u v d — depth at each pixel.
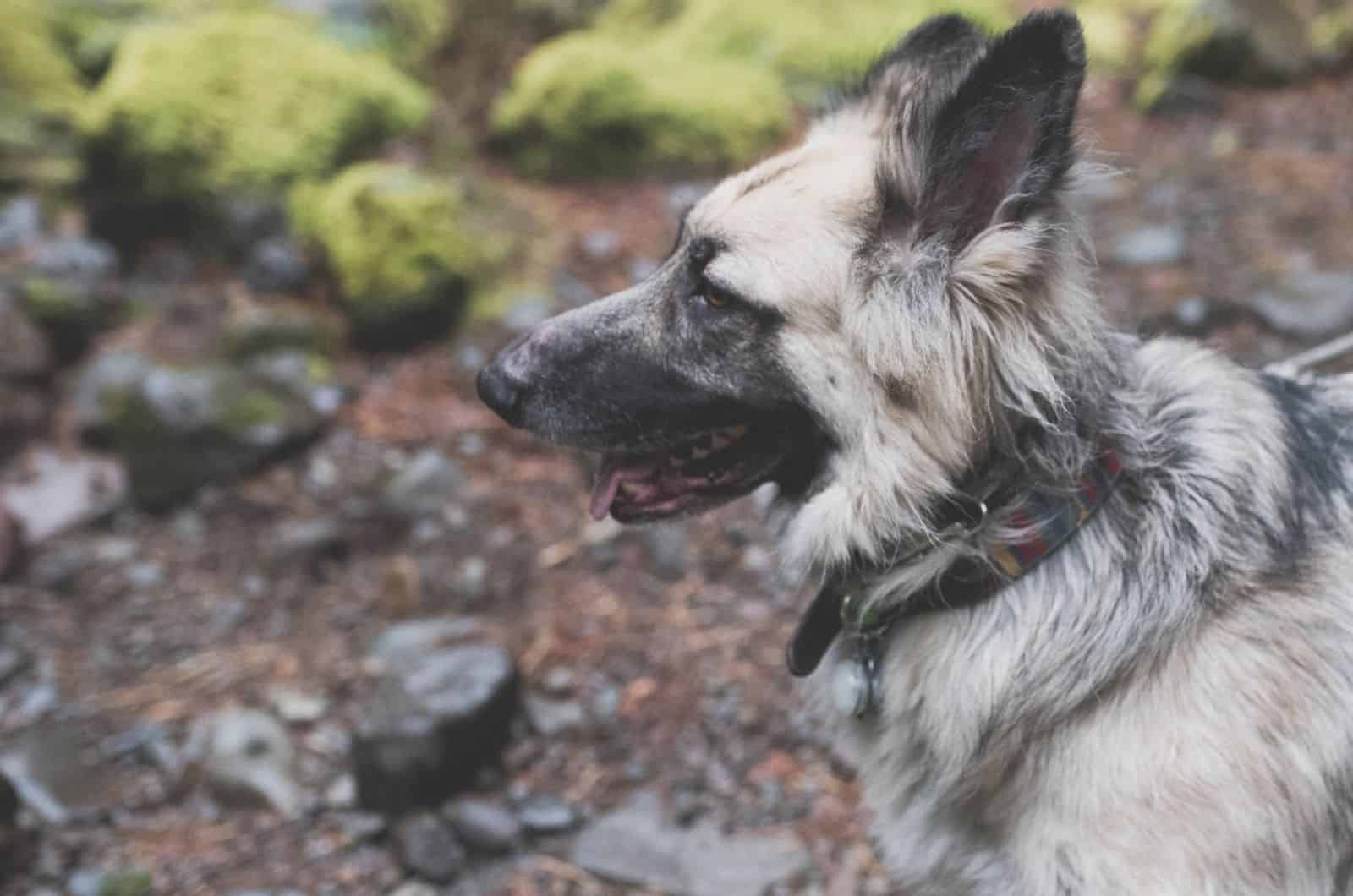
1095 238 2.20
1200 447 1.09
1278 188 2.35
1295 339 1.85
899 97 1.16
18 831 1.33
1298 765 1.05
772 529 1.19
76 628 1.56
